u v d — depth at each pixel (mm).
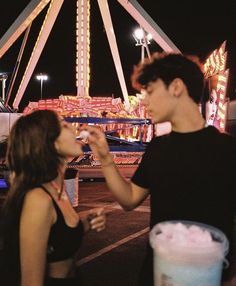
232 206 1694
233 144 1671
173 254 1315
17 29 18906
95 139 1842
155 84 1690
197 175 1639
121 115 20109
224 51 13805
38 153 1776
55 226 1744
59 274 1823
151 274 1758
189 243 1346
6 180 8500
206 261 1312
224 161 1633
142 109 19266
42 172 1767
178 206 1667
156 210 1746
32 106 21344
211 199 1634
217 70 13938
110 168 1870
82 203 8453
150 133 14852
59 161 1894
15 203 1712
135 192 1898
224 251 1357
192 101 1705
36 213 1659
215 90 13898
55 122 1871
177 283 1328
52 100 21000
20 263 1689
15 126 1854
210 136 1672
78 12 20953
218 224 1631
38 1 18484
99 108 21062
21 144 1789
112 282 4207
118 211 7594
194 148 1659
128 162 12883
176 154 1680
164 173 1697
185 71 1669
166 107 1686
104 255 5074
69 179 7656
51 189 1828
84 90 20844
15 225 1702
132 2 19078
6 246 1739
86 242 5613
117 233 6074
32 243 1649
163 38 19125
